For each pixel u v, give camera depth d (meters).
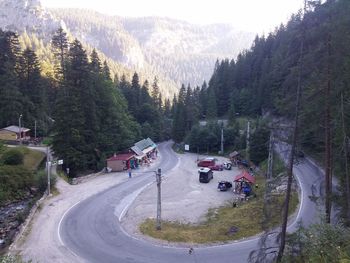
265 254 20.47
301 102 18.78
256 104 106.31
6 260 15.52
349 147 21.23
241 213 37.47
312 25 18.36
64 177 55.12
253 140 66.75
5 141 66.69
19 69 80.19
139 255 29.02
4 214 40.59
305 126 19.20
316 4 18.83
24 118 76.19
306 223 30.22
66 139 58.97
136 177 60.09
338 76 18.41
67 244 31.09
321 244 13.84
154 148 91.38
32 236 32.53
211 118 114.50
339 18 18.23
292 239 17.39
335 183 28.75
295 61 19.20
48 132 77.25
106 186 52.66
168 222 37.19
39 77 82.19
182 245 30.61
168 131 129.00
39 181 47.78
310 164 45.34
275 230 29.30
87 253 29.42
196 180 59.41
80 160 59.72
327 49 18.03
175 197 47.94
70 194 46.72
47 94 90.19
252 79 125.19
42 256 28.62
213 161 71.31
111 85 77.19
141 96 118.75
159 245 30.80
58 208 40.69
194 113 111.81
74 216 38.34
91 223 36.47
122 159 66.06
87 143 63.34
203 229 34.22
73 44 71.06
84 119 60.97
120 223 36.78
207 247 30.02
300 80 18.61
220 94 127.25
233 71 133.00
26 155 59.78
